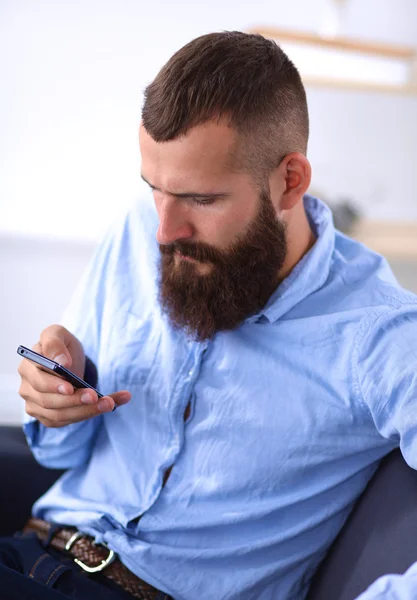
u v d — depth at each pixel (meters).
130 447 1.21
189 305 1.09
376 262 1.19
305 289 1.13
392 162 2.82
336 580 1.08
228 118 0.98
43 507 1.28
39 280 2.74
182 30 2.65
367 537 1.06
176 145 0.98
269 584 1.13
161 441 1.18
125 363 1.22
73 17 2.55
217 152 0.99
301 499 1.11
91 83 2.62
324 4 2.70
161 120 0.98
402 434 1.01
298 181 1.08
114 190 2.72
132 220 1.31
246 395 1.12
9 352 2.79
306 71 2.33
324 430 1.09
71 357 1.20
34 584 1.08
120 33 2.60
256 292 1.09
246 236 1.05
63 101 2.62
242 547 1.12
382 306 1.10
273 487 1.11
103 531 1.20
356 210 2.57
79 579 1.16
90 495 1.24
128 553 1.15
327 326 1.10
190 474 1.15
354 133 2.77
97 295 1.31
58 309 2.78
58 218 2.71
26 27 2.54
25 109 2.60
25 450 1.38
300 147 1.08
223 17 2.66
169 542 1.15
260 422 1.11
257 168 1.02
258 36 1.08
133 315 1.25
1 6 2.50
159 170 1.01
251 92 1.00
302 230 1.15
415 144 2.82
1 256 2.70
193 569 1.14
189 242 1.05
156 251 1.27
